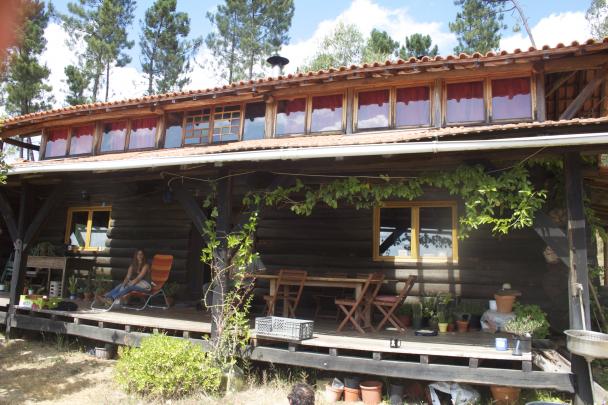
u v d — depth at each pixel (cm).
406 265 841
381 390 584
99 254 1118
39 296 860
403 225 859
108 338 737
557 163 643
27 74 2136
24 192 890
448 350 550
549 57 745
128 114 1109
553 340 698
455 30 2741
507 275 786
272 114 965
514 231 793
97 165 690
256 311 912
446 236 830
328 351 624
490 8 2706
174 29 2881
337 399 580
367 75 851
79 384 625
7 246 1324
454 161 600
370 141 714
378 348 560
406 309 788
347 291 866
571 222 521
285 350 606
